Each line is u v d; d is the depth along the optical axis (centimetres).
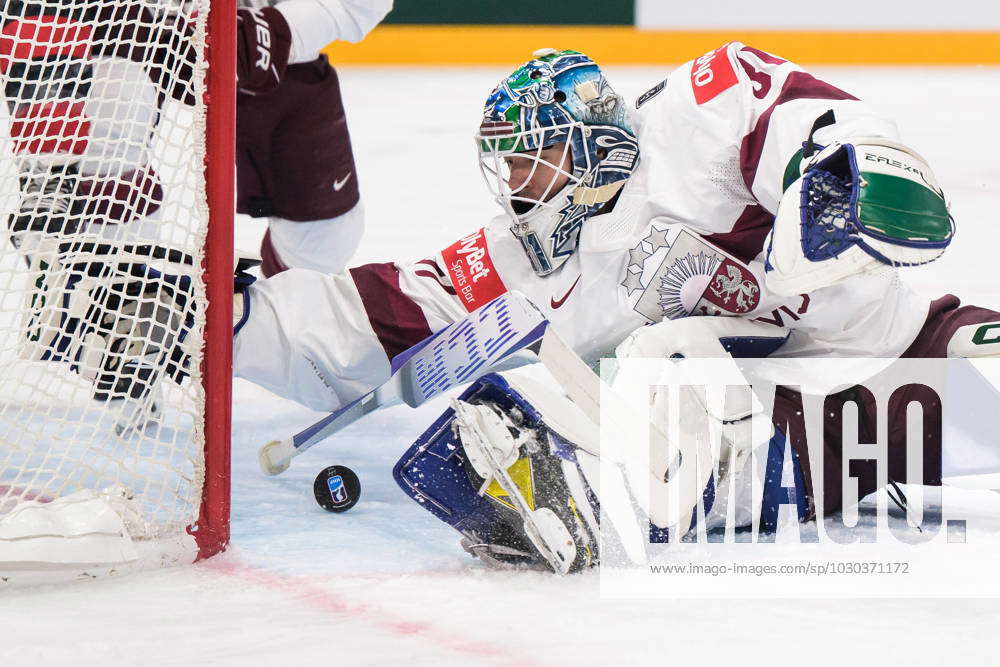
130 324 611
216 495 521
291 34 909
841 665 371
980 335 614
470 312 650
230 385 528
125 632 408
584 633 404
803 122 576
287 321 650
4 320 944
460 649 388
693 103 620
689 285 614
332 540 552
